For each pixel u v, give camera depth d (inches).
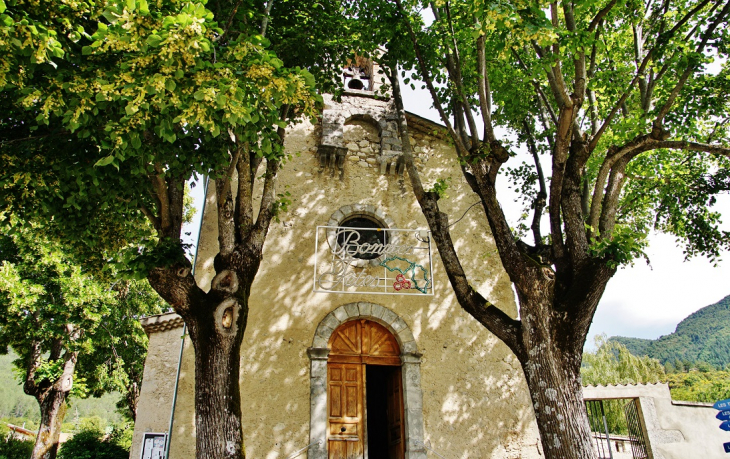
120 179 227.5
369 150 397.4
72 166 222.1
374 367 484.1
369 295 351.3
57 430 630.5
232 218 258.7
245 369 316.2
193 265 334.3
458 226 388.2
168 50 165.9
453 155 410.0
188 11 171.9
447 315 356.8
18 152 223.1
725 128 330.3
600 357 804.6
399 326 343.6
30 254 591.2
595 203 268.1
